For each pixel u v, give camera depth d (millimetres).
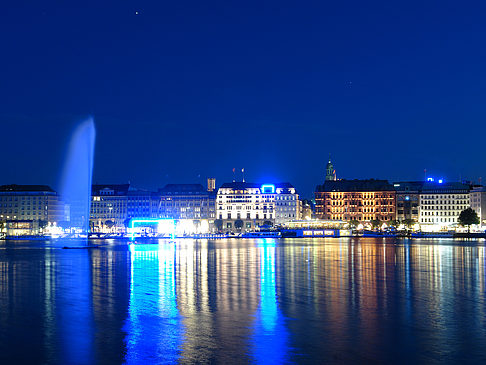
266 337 49250
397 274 94812
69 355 44500
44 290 76438
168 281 85938
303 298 68250
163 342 47844
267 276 92312
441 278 88812
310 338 48875
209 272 99250
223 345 46938
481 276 91500
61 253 164375
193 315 58156
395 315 57812
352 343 47312
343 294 71500
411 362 42531
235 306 63062
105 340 48531
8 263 123750
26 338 49250
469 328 52094
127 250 179875
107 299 68125
